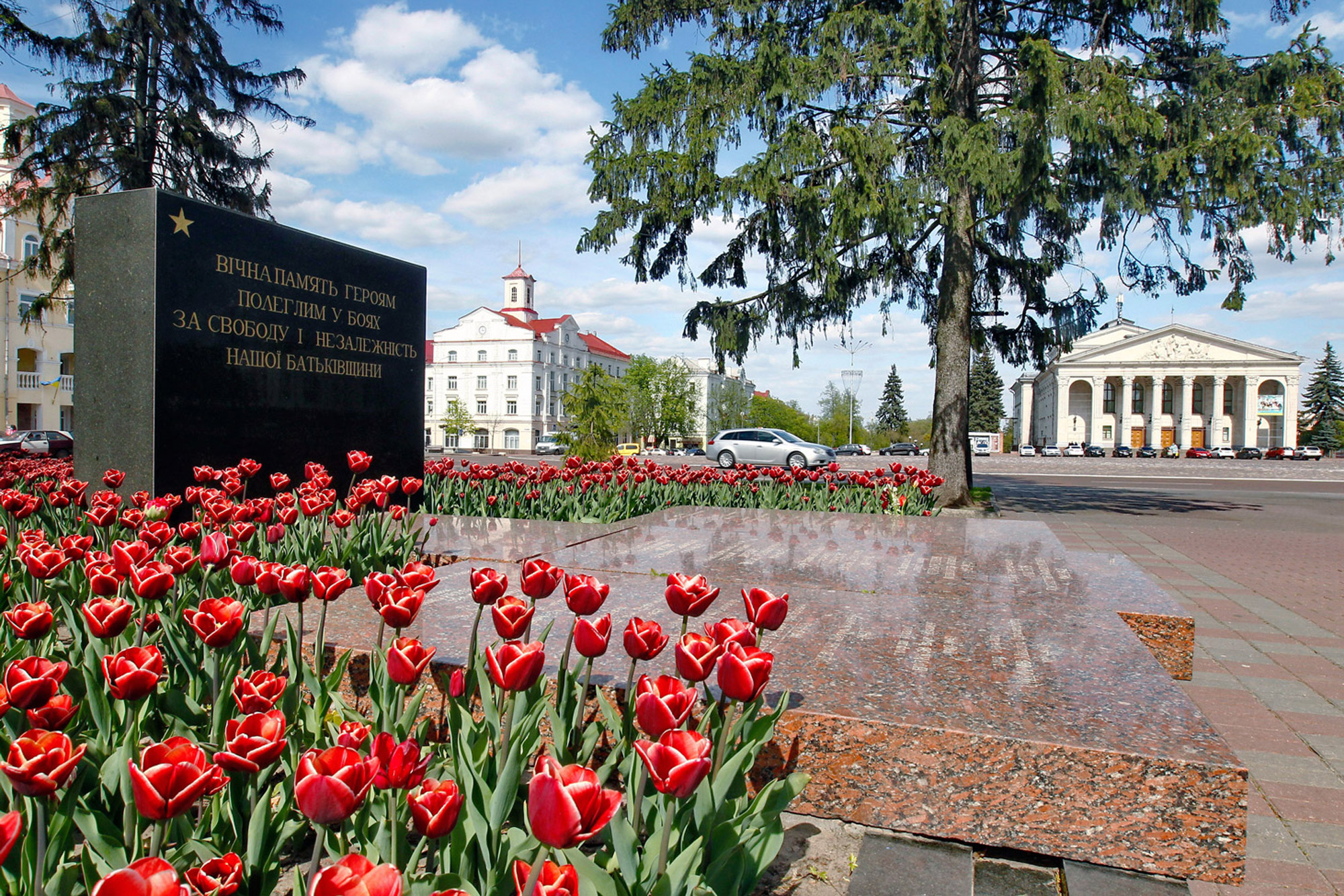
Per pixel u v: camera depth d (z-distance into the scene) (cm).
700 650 176
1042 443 9294
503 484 898
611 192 1298
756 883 178
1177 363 7731
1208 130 1140
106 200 620
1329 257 1163
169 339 617
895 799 241
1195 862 219
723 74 1222
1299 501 1934
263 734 154
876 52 1144
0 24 1554
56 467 1019
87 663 215
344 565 432
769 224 1295
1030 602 427
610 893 146
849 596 437
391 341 847
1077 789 227
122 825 187
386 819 167
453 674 207
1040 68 1064
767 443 3125
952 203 1262
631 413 7025
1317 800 315
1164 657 437
